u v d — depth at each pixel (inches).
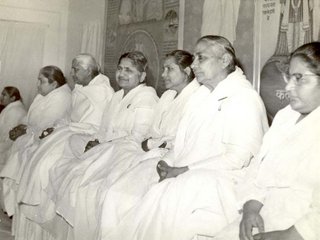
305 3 184.2
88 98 232.1
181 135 153.9
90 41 338.3
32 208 208.2
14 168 239.1
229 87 145.6
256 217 108.6
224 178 130.3
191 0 249.3
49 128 237.1
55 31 366.9
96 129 226.2
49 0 364.8
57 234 190.5
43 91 261.6
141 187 156.1
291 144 111.8
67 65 363.9
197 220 126.0
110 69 320.2
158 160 163.9
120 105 207.6
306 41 184.1
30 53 363.6
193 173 132.4
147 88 206.4
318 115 110.3
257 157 120.2
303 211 105.3
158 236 128.5
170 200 130.0
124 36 306.8
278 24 196.4
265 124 143.0
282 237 98.3
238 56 217.3
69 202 179.6
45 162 208.1
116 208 154.3
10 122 294.2
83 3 350.9
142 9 289.9
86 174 181.8
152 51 280.5
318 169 106.0
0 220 242.1
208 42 152.0
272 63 198.5
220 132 142.1
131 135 193.5
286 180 109.8
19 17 359.9
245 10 214.5
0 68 358.9
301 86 111.2
